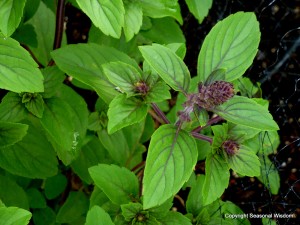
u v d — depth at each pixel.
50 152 0.29
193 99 0.23
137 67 0.27
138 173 0.32
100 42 0.33
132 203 0.25
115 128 0.23
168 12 0.27
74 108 0.29
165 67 0.23
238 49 0.24
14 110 0.26
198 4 0.32
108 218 0.23
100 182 0.26
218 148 0.24
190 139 0.22
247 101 0.23
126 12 0.26
